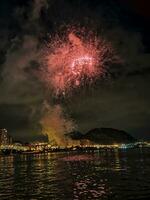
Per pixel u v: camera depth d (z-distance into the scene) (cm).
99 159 18412
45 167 14050
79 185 7119
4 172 12262
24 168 14150
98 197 5425
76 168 12212
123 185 6631
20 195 6116
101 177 8462
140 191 5738
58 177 9262
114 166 12050
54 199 5466
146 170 9594
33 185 7612
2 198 5881
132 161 14412
